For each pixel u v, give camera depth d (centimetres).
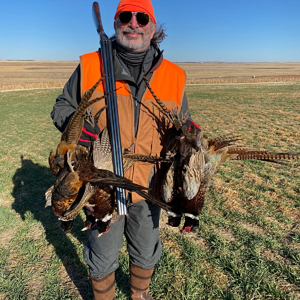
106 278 295
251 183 736
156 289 381
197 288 381
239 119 1762
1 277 411
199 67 16212
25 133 1474
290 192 675
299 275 402
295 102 2500
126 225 298
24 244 489
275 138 1248
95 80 262
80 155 212
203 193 236
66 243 492
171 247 472
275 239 489
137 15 244
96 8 272
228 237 499
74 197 199
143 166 268
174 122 249
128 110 262
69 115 259
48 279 409
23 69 12644
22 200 668
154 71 271
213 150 259
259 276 400
